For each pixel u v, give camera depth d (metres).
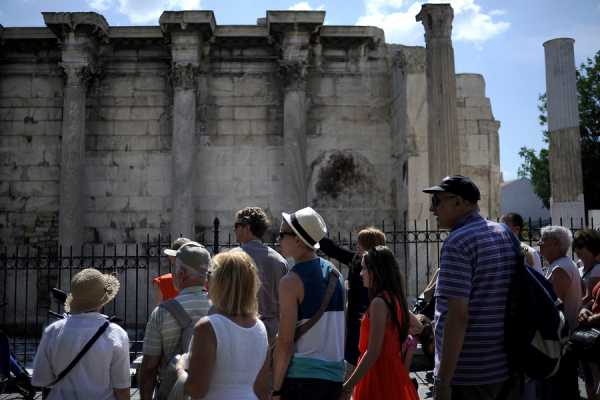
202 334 4.25
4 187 21.39
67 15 20.14
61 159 20.81
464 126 21.81
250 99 21.91
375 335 5.58
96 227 21.33
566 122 17.62
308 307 5.39
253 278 4.54
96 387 5.08
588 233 8.45
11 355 9.96
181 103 20.59
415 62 19.78
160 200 21.45
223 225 21.42
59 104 21.70
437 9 17.23
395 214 21.47
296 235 5.60
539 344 4.76
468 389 4.87
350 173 21.69
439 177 16.78
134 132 21.72
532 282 4.90
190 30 20.59
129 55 21.95
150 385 5.39
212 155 21.70
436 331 5.02
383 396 5.68
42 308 20.66
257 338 4.45
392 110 21.72
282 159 21.70
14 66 21.84
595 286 7.85
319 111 21.91
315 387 5.26
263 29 21.41
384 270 5.88
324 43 22.02
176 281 5.72
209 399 4.20
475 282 4.86
